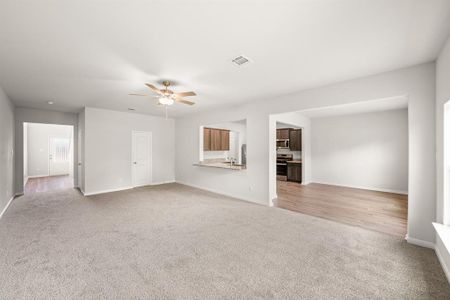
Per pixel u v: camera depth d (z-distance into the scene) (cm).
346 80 314
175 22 174
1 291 174
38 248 248
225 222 338
